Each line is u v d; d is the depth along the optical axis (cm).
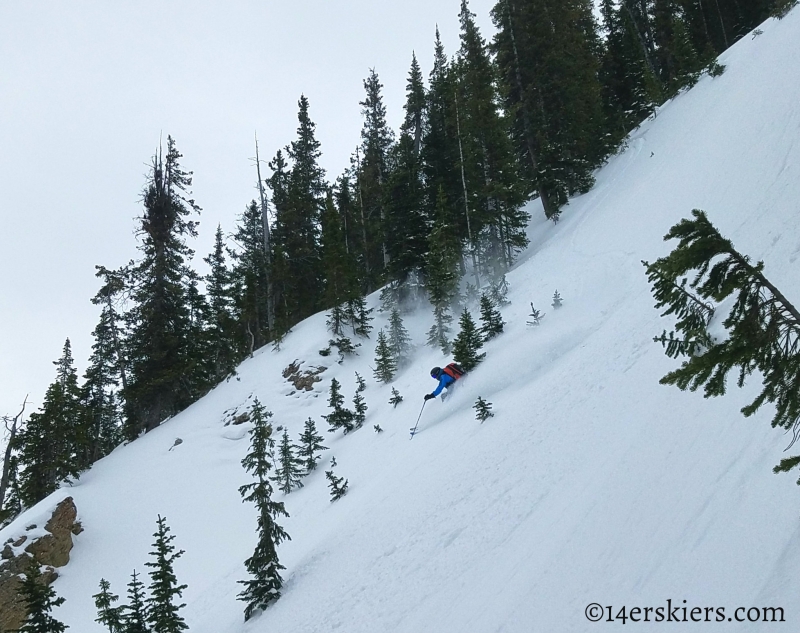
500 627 543
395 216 2928
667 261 345
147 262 2889
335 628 761
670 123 2734
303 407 2306
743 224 1143
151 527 1805
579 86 3061
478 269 2727
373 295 3166
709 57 3112
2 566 1582
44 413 2408
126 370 3134
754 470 511
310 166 3962
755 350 314
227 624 1055
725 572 425
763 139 1516
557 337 1463
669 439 681
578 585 532
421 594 718
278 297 3312
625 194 2316
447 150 3123
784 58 2000
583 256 2027
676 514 537
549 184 2845
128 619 991
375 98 4034
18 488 2525
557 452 874
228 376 2769
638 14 4538
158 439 2414
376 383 2275
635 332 1119
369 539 988
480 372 1516
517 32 3334
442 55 3678
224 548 1630
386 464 1362
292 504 1585
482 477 954
